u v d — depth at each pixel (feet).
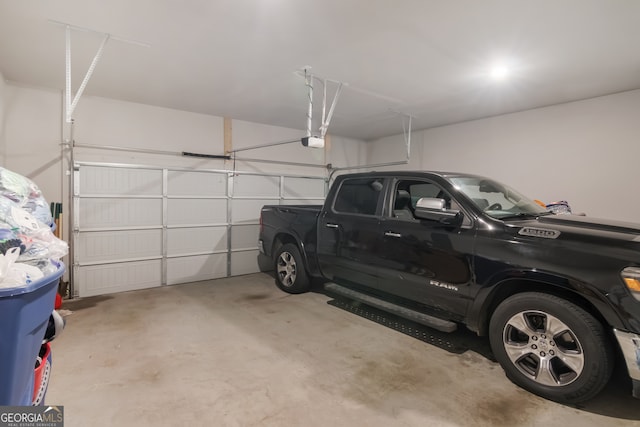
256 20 9.72
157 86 15.70
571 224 9.10
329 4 8.84
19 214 4.73
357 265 12.71
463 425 7.07
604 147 16.16
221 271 21.30
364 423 7.10
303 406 7.64
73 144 16.28
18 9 9.23
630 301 6.79
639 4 8.68
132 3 8.91
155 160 19.08
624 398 8.00
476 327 9.43
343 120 22.04
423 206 10.32
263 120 22.45
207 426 6.96
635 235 7.70
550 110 17.98
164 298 16.33
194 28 10.25
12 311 3.83
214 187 20.98
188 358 9.94
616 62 12.39
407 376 8.96
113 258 17.57
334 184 14.49
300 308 14.60
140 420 7.13
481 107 18.49
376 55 12.04
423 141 24.75
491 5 8.83
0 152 14.34
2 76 14.29
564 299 7.78
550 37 10.55
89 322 12.94
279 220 17.29
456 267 9.66
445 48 11.43
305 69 13.47
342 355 10.14
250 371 9.18
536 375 8.11
